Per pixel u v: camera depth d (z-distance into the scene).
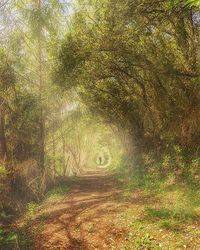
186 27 12.25
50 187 16.27
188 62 12.62
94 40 12.52
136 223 8.65
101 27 12.08
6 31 13.68
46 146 18.73
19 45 13.93
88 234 8.61
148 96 16.50
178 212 8.82
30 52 14.99
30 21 13.59
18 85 14.44
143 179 14.28
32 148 15.45
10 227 9.96
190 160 13.07
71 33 12.59
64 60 12.98
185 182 11.59
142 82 15.79
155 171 14.45
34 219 10.63
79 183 18.12
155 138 17.19
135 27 12.07
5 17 13.55
